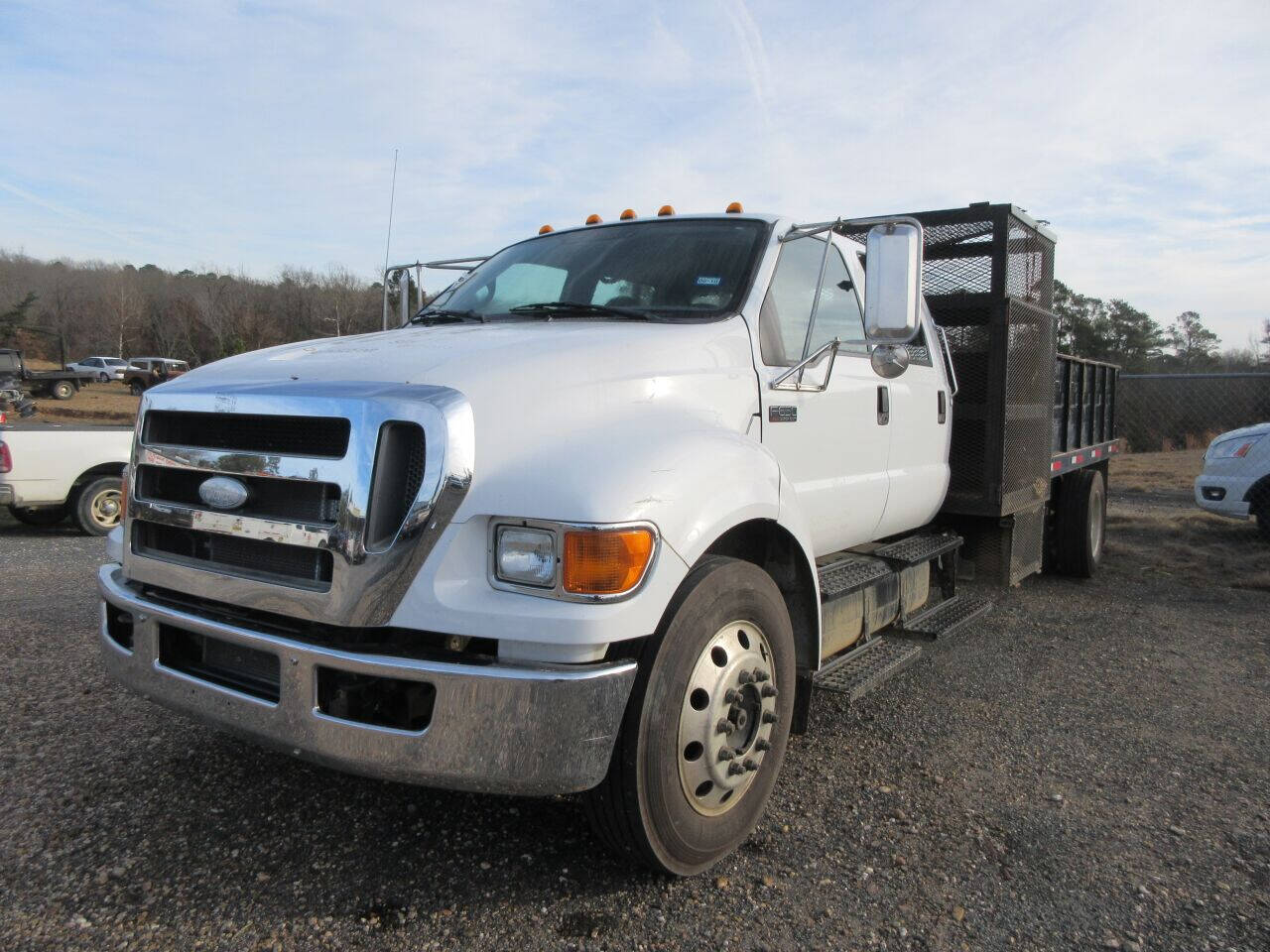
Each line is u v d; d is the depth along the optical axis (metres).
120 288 82.19
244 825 3.16
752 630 3.02
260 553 2.69
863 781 3.69
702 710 2.78
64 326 82.06
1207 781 3.74
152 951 2.46
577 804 3.39
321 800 3.36
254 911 2.65
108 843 3.01
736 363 3.40
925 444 4.97
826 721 4.37
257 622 2.70
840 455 4.07
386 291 5.12
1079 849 3.16
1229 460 9.84
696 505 2.71
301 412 2.57
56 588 6.88
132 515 3.05
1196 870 3.04
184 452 2.87
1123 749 4.08
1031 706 4.63
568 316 3.67
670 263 3.86
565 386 2.76
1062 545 7.81
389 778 2.46
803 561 3.38
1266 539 9.72
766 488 3.07
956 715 4.48
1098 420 8.52
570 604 2.40
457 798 3.40
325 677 2.54
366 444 2.45
